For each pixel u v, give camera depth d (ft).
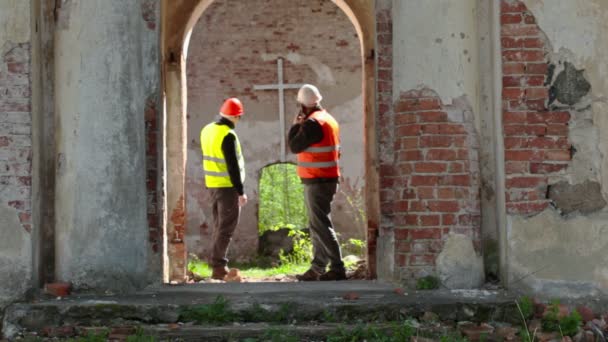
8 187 21.42
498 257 22.72
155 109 25.34
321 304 19.84
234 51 56.59
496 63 22.29
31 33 21.76
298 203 60.95
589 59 21.79
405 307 19.79
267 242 55.62
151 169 25.27
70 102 22.29
